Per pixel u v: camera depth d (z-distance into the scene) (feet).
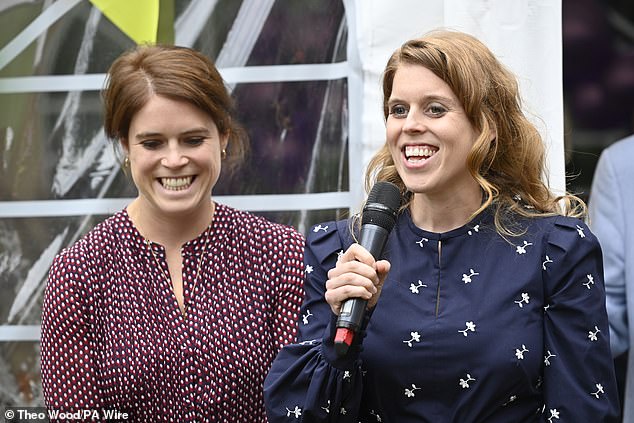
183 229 21.71
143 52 21.08
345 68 27.17
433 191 18.17
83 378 21.04
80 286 21.21
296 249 21.77
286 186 27.61
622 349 27.43
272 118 27.55
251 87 27.55
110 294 21.38
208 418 20.98
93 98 27.96
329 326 17.46
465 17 25.35
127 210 22.13
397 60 18.52
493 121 18.39
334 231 19.52
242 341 21.20
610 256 27.07
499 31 25.41
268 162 27.66
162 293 21.44
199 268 21.59
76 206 28.14
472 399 17.58
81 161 28.09
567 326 17.75
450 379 17.67
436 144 17.88
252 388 21.24
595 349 17.74
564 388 17.52
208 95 20.85
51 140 28.09
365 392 18.42
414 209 19.16
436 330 17.74
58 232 28.19
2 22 27.91
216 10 27.53
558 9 25.43
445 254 18.44
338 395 17.66
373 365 18.04
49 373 21.20
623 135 40.11
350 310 16.48
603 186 27.53
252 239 21.89
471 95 17.84
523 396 17.79
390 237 19.06
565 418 17.44
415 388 17.88
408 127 17.92
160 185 21.02
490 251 18.30
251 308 21.42
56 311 21.17
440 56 17.85
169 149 20.70
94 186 28.12
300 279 21.57
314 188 27.53
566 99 40.37
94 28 27.84
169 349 21.04
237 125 23.48
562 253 17.94
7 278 28.32
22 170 28.19
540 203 19.12
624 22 39.78
